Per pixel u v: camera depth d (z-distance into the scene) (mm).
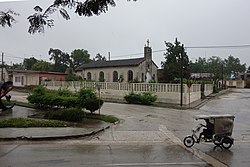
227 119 10484
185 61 49656
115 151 9539
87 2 6684
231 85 97375
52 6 6965
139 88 33781
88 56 85125
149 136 12773
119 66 49969
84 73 56250
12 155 8602
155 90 32188
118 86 35906
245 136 13258
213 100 37062
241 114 22578
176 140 11922
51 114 16766
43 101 21484
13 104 21938
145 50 49969
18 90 49125
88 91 19625
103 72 52562
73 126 14477
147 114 21469
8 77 60719
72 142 11141
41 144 10578
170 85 30969
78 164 7684
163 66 52094
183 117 19969
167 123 17016
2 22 8750
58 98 20703
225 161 8422
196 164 7977
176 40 50906
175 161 8273
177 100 30359
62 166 7445
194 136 10664
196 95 35750
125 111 23125
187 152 9578
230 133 10492
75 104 19531
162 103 30781
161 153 9352
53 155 8703
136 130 14367
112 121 16750
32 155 8641
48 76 58156
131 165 7707
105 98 35750
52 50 81938
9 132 12172
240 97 42750
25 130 12742
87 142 11211
